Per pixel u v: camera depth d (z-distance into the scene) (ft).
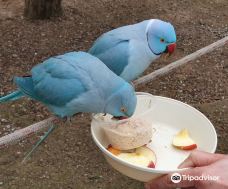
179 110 2.35
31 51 4.90
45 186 3.45
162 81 4.69
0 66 4.62
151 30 3.02
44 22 5.41
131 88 2.31
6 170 3.54
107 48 3.05
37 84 2.55
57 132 3.91
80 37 5.23
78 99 2.39
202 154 1.82
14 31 5.19
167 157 2.22
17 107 4.13
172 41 3.04
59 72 2.46
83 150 3.77
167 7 6.05
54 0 5.35
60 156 3.71
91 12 5.74
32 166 3.60
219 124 4.13
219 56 5.15
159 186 1.88
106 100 2.33
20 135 2.18
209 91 4.63
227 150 3.85
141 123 2.22
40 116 4.04
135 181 3.54
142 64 3.12
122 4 5.99
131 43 3.02
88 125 4.00
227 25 5.77
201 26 5.71
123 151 2.21
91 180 3.53
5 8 5.61
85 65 2.41
